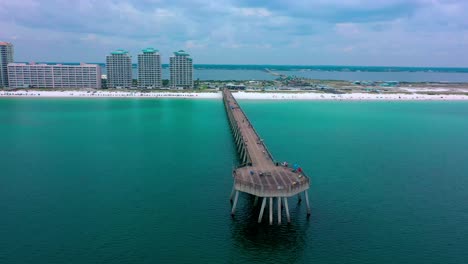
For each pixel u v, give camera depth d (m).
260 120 186.50
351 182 91.81
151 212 72.88
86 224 67.62
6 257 57.09
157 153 117.19
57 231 64.94
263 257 58.56
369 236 65.25
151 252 59.19
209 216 71.44
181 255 58.59
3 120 177.38
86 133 148.88
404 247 61.97
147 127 164.50
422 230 67.75
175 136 144.88
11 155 113.31
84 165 103.38
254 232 65.75
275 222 69.50
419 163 110.69
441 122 188.50
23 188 84.94
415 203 79.75
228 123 177.38
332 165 106.00
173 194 82.00
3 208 73.94
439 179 96.00
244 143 104.25
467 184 92.50
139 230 65.75
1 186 86.12
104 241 62.00
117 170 99.00
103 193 82.25
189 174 95.94
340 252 60.25
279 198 67.38
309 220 70.50
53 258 57.06
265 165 81.12
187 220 69.69
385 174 99.06
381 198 82.00
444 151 126.12
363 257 58.97
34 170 98.44
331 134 152.12
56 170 98.56
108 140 135.88
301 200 79.88
